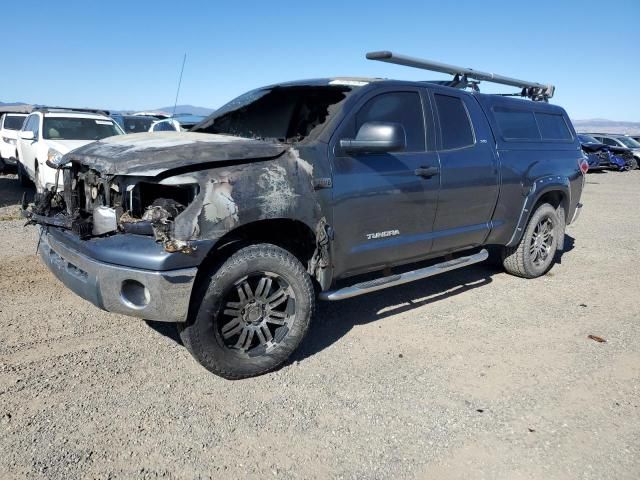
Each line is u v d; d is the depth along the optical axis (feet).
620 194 51.21
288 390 11.22
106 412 10.16
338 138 12.72
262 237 12.12
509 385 11.72
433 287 18.63
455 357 13.04
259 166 11.15
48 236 12.56
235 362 11.27
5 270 18.34
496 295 17.98
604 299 17.90
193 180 10.35
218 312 10.85
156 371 11.85
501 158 17.21
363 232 13.20
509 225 18.06
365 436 9.70
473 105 16.87
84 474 8.44
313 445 9.40
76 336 13.44
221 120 16.39
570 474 8.83
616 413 10.71
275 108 15.23
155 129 42.29
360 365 12.46
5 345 12.72
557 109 21.12
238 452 9.14
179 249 9.95
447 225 15.58
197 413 10.25
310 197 11.77
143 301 10.35
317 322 15.03
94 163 11.21
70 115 34.63
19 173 40.78
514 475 8.77
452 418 10.35
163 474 8.52
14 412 10.03
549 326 15.26
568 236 29.12
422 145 14.83
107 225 11.01
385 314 15.81
